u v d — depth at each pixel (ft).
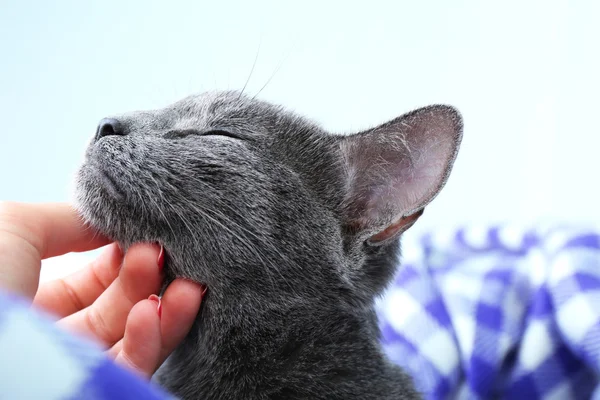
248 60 1.82
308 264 1.10
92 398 0.46
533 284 1.44
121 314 1.06
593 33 1.80
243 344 1.07
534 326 1.37
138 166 1.07
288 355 1.07
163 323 1.03
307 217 1.11
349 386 1.07
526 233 1.54
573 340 1.30
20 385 0.45
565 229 1.47
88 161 1.08
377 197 1.14
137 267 1.04
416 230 1.82
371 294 1.14
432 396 1.37
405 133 1.13
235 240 1.07
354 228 1.14
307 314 1.09
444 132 1.10
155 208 1.06
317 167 1.15
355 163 1.17
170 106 1.20
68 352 0.49
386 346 1.42
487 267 1.51
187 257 1.06
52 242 1.04
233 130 1.14
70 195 1.10
